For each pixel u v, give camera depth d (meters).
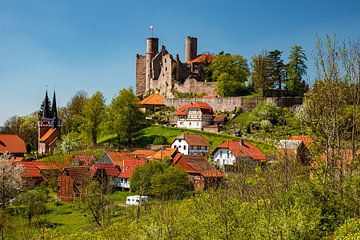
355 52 31.91
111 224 53.19
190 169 87.75
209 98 146.50
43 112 152.88
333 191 32.03
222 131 128.12
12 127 179.50
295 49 141.75
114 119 137.62
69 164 113.06
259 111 125.06
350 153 33.12
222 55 162.75
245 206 32.53
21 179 94.19
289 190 32.88
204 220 33.16
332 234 30.62
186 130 134.12
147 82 184.00
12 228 59.56
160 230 37.94
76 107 182.00
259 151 91.38
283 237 27.78
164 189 78.69
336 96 32.16
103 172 97.56
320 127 32.91
